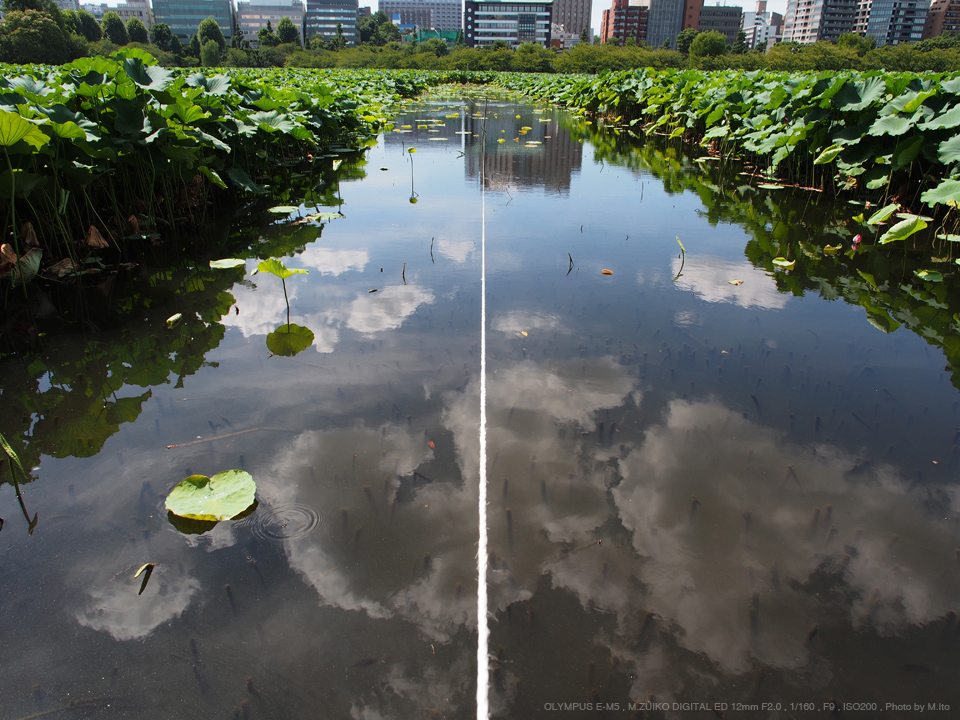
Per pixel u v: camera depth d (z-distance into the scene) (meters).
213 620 1.17
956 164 4.27
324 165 6.65
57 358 2.25
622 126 12.01
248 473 1.55
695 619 1.17
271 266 2.59
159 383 2.04
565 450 1.66
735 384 2.03
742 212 4.60
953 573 1.29
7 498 1.51
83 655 1.10
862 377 2.10
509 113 14.70
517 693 1.02
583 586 1.24
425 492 1.50
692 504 1.48
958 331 2.49
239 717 0.99
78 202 3.83
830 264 3.37
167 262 3.38
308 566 1.29
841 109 4.96
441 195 5.06
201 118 4.14
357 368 2.11
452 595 1.22
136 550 1.34
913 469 1.62
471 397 1.92
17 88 3.78
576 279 3.02
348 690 1.03
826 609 1.20
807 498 1.51
